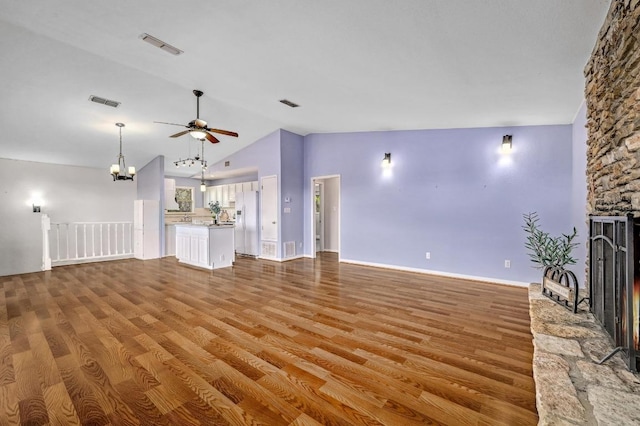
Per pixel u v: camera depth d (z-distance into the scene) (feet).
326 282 15.39
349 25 7.14
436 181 16.75
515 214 14.53
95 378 6.78
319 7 6.59
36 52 11.07
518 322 10.02
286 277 16.56
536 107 11.53
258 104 15.10
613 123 6.21
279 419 5.47
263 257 22.91
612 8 5.57
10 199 19.67
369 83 10.52
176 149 22.86
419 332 9.23
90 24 8.71
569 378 4.59
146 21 8.18
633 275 4.59
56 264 20.67
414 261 17.65
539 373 4.75
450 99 11.23
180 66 10.99
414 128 17.08
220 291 13.83
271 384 6.55
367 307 11.52
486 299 12.50
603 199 7.13
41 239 20.48
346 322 10.03
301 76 10.77
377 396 6.13
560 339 5.89
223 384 6.55
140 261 22.16
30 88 13.24
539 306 7.85
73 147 19.72
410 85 10.25
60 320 10.30
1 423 5.35
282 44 8.55
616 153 6.10
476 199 15.56
